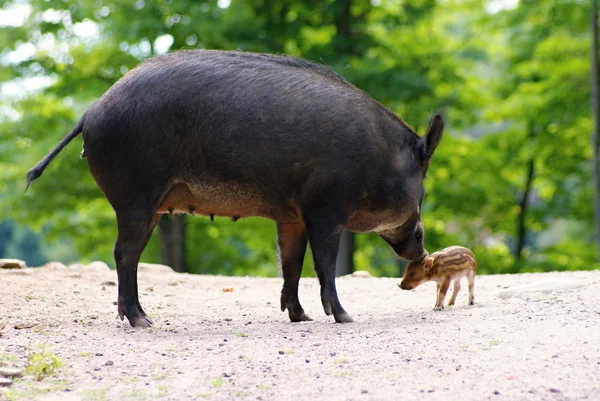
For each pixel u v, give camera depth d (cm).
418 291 1552
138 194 1159
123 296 1177
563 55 3412
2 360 914
